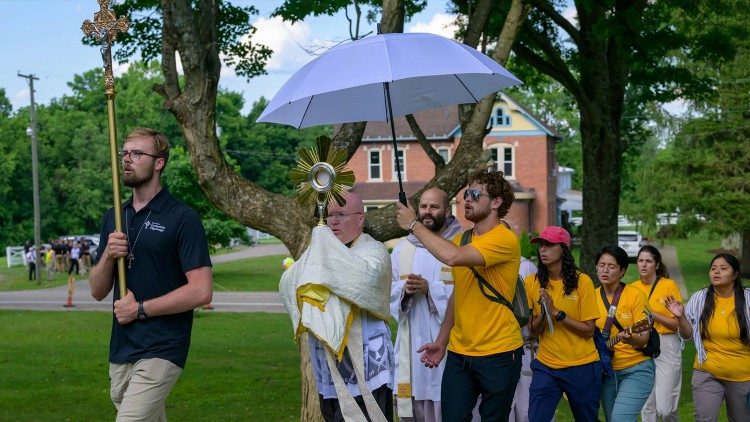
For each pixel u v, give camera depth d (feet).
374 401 16.26
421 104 23.00
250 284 134.10
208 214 140.87
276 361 59.16
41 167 294.46
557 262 23.86
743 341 26.27
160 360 18.24
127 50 49.85
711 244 212.64
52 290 138.31
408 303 23.85
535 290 24.14
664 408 29.50
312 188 16.62
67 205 298.76
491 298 19.81
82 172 300.20
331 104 22.59
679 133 135.85
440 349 21.66
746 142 133.08
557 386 24.07
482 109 30.55
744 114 134.82
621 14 57.72
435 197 23.08
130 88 334.44
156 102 333.21
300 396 45.32
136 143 18.54
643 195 140.46
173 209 18.70
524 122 198.59
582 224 68.59
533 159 198.80
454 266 19.24
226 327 81.46
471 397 20.34
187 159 137.69
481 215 19.83
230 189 29.40
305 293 16.11
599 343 25.30
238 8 49.08
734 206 133.08
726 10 65.05
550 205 205.98
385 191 192.34
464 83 22.81
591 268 67.77
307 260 16.34
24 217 293.43
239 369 55.31
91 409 41.63
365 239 17.19
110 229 19.34
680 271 146.20
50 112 353.51
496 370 19.88
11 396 45.19
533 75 72.38
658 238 143.23
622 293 25.84
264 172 336.08
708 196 134.82
